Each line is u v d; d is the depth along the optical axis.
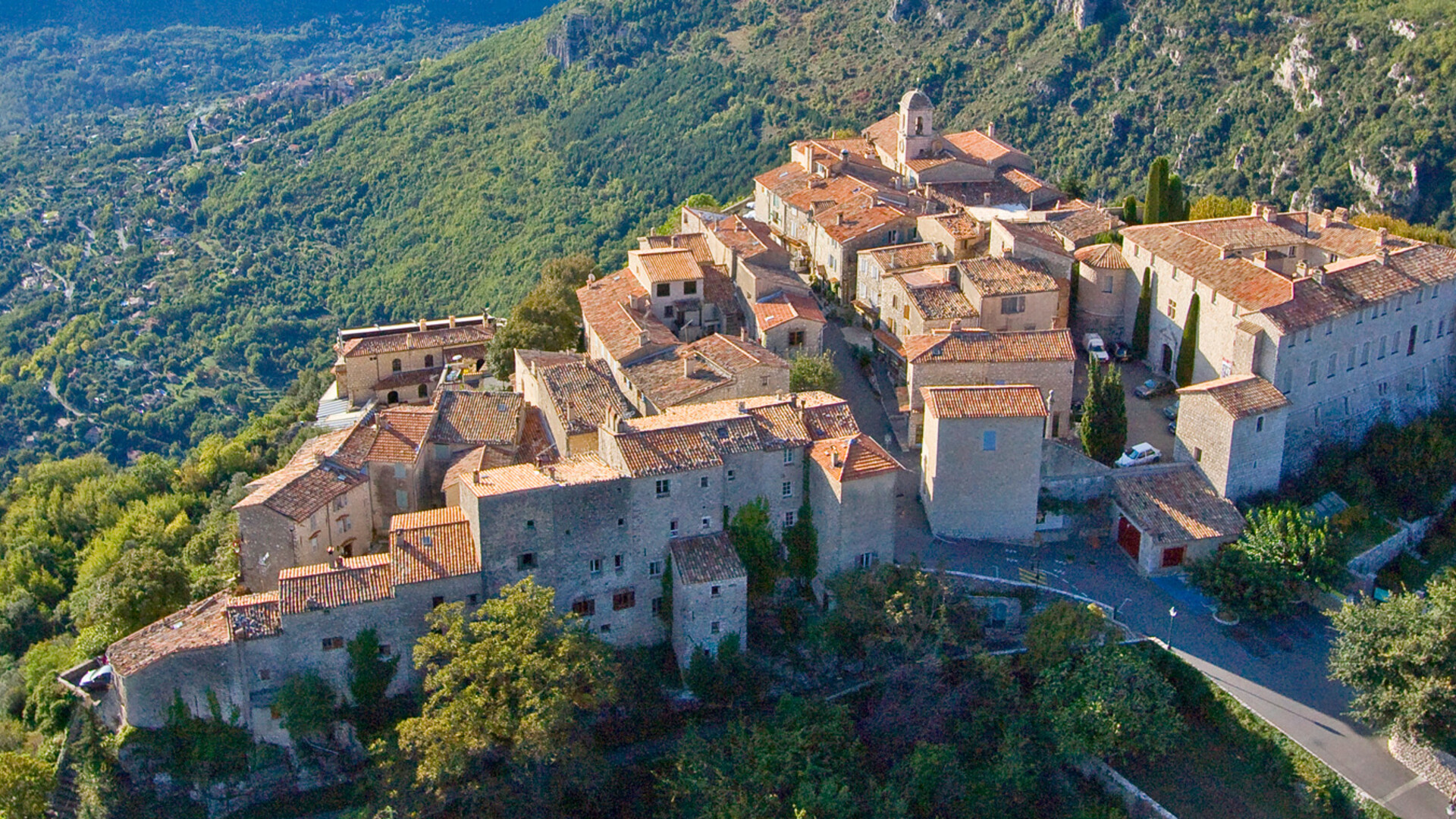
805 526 91.88
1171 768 83.06
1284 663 88.31
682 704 88.12
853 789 81.25
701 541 88.50
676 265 124.19
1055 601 89.69
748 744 82.19
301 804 83.19
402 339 136.38
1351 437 111.69
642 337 110.94
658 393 102.44
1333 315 105.38
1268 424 100.06
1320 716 83.88
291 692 82.31
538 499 83.94
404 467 96.31
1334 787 78.75
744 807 77.88
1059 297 119.75
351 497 94.62
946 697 85.00
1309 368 106.31
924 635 86.00
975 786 81.94
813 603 92.25
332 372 157.50
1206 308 111.94
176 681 81.88
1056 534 99.62
